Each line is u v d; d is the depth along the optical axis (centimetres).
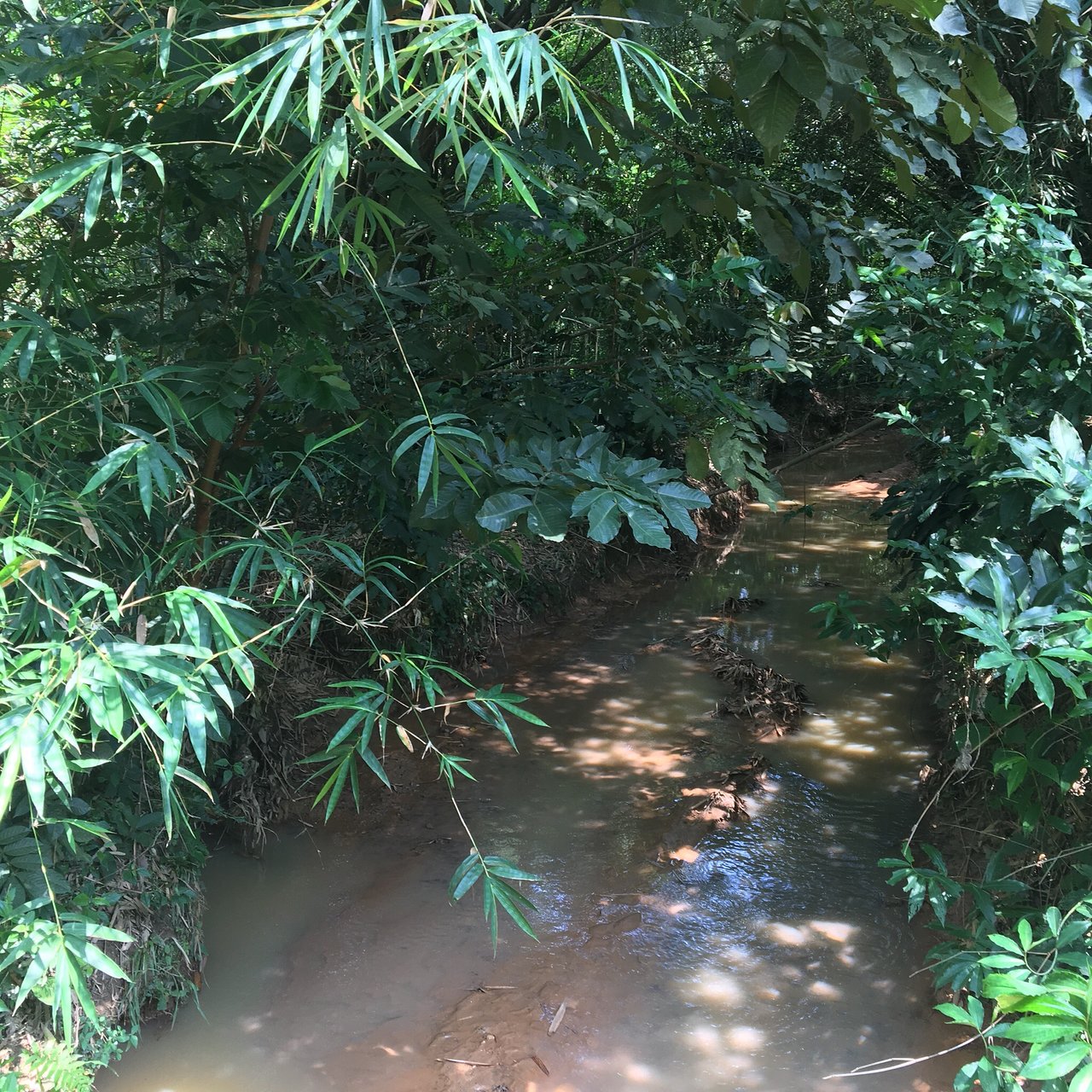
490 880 205
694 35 397
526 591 563
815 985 276
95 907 233
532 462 204
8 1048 203
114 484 231
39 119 296
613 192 440
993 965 161
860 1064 246
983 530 258
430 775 393
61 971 174
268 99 214
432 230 286
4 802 140
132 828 247
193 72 212
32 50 232
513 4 304
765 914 308
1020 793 226
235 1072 240
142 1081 237
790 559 724
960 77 225
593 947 292
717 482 811
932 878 218
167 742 157
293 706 376
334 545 237
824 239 323
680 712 457
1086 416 307
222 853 329
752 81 195
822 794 384
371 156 265
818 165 341
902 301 317
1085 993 128
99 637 183
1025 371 277
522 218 343
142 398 236
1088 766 214
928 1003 267
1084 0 291
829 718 454
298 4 202
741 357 371
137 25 244
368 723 207
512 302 356
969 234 277
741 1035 256
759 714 453
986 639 169
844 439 345
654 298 349
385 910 307
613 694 478
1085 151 431
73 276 244
